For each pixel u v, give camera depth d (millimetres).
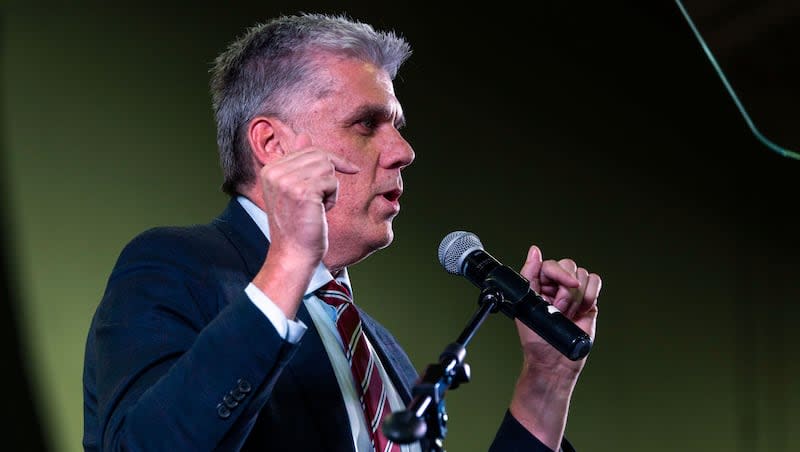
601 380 9633
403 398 3734
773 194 10406
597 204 9711
